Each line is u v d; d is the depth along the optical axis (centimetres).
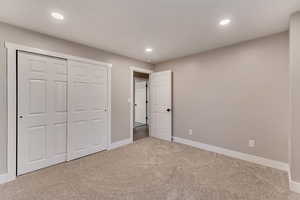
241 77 279
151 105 445
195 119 352
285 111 234
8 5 169
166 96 404
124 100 368
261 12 184
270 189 188
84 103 294
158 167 249
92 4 169
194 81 353
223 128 305
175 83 392
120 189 190
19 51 219
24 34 223
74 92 279
